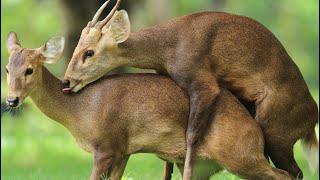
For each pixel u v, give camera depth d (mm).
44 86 14031
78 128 14031
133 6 28094
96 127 13898
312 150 14852
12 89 13688
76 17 27328
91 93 14023
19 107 14477
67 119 14102
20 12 45062
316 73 53000
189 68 13812
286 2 54625
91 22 14055
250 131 14047
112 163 13914
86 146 14078
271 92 14117
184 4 50156
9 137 29641
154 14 29078
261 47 14109
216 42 13922
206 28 13930
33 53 13922
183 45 13891
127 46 13945
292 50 54219
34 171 22516
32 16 45562
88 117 13945
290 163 14430
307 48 54281
